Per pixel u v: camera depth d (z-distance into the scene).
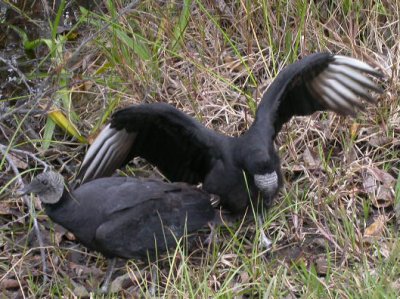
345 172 10.98
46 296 9.68
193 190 10.02
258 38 12.52
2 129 11.48
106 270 10.11
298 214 10.51
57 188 9.43
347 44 12.28
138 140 10.37
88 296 9.66
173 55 12.30
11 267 9.86
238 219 10.41
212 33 12.59
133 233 9.52
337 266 9.79
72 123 11.56
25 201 10.68
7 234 10.54
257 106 10.89
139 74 11.97
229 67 12.21
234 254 9.96
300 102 10.60
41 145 11.47
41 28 13.32
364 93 10.59
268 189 9.68
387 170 11.20
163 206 9.71
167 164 10.55
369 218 10.64
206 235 10.46
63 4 12.27
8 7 13.59
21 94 12.34
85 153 11.19
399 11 12.38
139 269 10.00
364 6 12.57
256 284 9.33
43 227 10.58
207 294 9.02
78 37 13.00
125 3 13.07
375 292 8.70
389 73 11.92
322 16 12.72
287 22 12.34
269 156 9.82
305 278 9.32
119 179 9.89
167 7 12.79
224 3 12.82
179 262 9.96
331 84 10.53
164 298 9.10
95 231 9.46
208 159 10.19
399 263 9.48
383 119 11.55
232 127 11.52
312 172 11.08
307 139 11.40
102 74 12.20
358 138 11.42
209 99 11.78
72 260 10.26
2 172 11.04
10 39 13.28
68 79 12.04
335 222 10.38
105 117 11.51
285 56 12.24
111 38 12.48
